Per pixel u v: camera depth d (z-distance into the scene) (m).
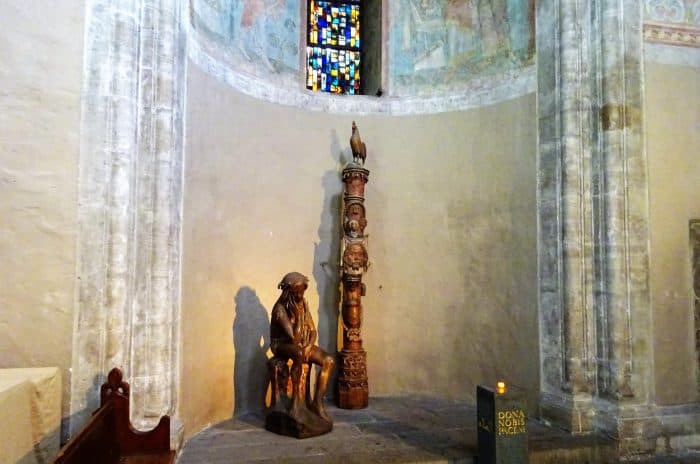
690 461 3.94
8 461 2.46
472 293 5.21
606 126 4.26
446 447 3.86
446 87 5.55
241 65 4.84
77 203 3.21
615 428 3.99
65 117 3.22
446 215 5.42
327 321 5.26
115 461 2.74
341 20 5.95
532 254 4.70
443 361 5.32
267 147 5.02
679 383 4.20
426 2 5.71
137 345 3.32
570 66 4.41
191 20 4.09
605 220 4.24
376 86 5.76
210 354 4.31
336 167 5.41
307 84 5.75
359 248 4.98
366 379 4.96
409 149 5.59
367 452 3.74
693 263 4.33
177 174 3.64
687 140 4.40
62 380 3.11
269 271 4.95
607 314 4.19
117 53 3.33
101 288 3.23
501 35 5.18
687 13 4.46
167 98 3.49
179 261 3.65
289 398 4.16
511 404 3.39
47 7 3.24
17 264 3.11
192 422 4.05
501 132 5.09
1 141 3.12
